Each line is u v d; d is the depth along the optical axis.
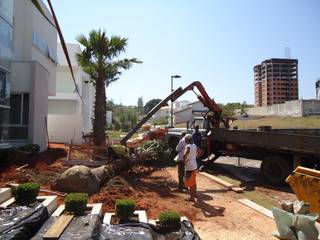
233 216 7.89
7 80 14.95
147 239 5.10
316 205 6.80
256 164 16.34
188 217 7.68
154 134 19.70
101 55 17.42
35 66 16.89
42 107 18.41
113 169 12.05
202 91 16.09
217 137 14.73
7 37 14.83
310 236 5.39
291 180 7.32
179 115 62.47
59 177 9.12
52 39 26.45
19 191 6.50
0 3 13.89
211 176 13.03
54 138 25.69
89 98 43.06
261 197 9.95
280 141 11.84
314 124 42.41
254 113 71.00
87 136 26.22
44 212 5.80
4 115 15.41
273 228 7.06
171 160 15.75
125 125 60.88
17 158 13.12
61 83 36.19
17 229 4.86
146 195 9.41
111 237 5.13
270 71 92.62
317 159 11.09
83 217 5.81
